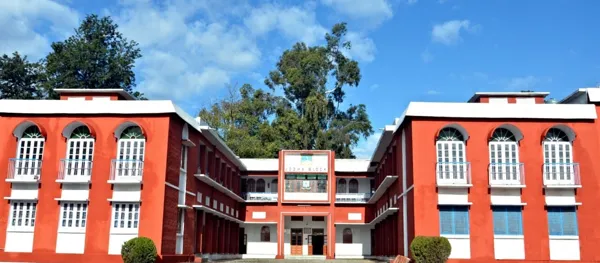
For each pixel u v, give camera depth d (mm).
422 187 20500
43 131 21625
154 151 21281
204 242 28172
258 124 50500
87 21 42656
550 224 20312
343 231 39312
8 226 21125
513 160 20906
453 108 21000
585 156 20734
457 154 20953
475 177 20578
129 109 21625
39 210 21156
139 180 20875
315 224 40188
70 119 21750
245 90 52500
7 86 39594
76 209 21156
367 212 37906
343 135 48844
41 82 40938
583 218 20297
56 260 20625
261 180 40375
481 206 20359
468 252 20016
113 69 41438
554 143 21016
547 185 20312
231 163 35625
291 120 48219
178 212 23031
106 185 21141
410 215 21359
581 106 20984
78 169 21406
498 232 20234
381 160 33188
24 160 21625
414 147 20797
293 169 38156
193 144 24250
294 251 39750
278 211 37688
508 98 23500
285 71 52719
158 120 21547
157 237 20516
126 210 20953
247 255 39156
